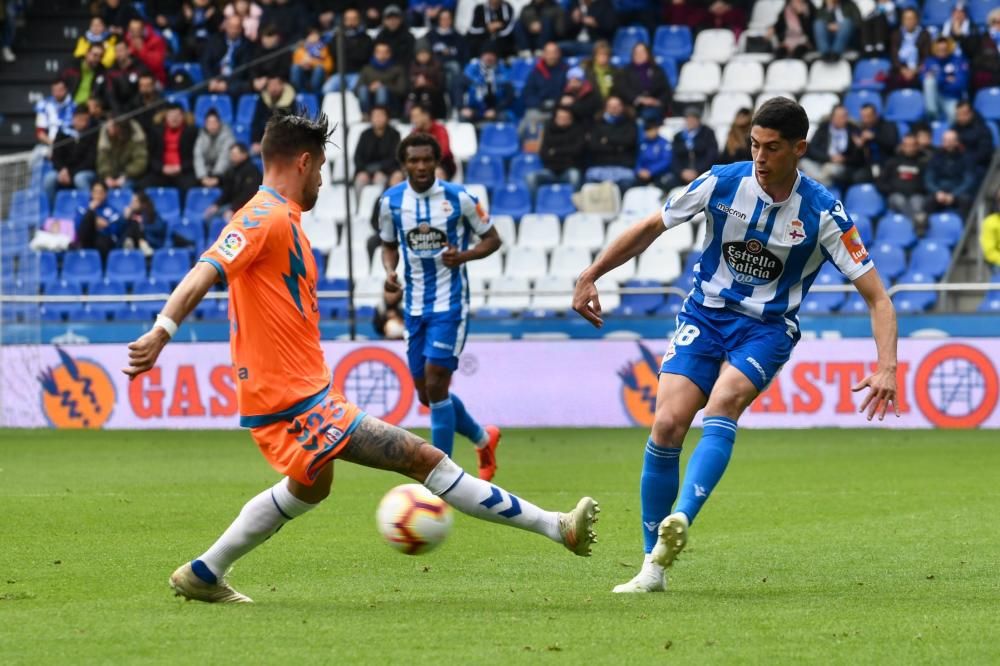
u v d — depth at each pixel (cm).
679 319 2114
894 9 7006
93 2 7569
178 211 6719
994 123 6656
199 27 7475
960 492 3375
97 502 3234
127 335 5762
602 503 3200
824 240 2012
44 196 6800
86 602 1877
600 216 6519
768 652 1493
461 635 1595
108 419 5775
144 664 1439
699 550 2447
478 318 5700
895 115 6775
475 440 3666
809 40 7069
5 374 5866
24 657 1478
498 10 7144
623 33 7288
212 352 5684
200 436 5353
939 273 6097
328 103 6969
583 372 5581
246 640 1567
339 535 2652
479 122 7012
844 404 5378
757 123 1953
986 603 1850
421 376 3641
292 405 1786
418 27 7494
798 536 2630
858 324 5372
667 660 1451
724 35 7294
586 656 1470
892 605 1825
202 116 7188
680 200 2052
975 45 6738
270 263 1780
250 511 1853
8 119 7881
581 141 6612
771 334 2044
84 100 7150
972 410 5294
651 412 5528
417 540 1864
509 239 6575
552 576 2156
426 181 3534
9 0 8000
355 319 5684
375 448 1806
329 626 1658
